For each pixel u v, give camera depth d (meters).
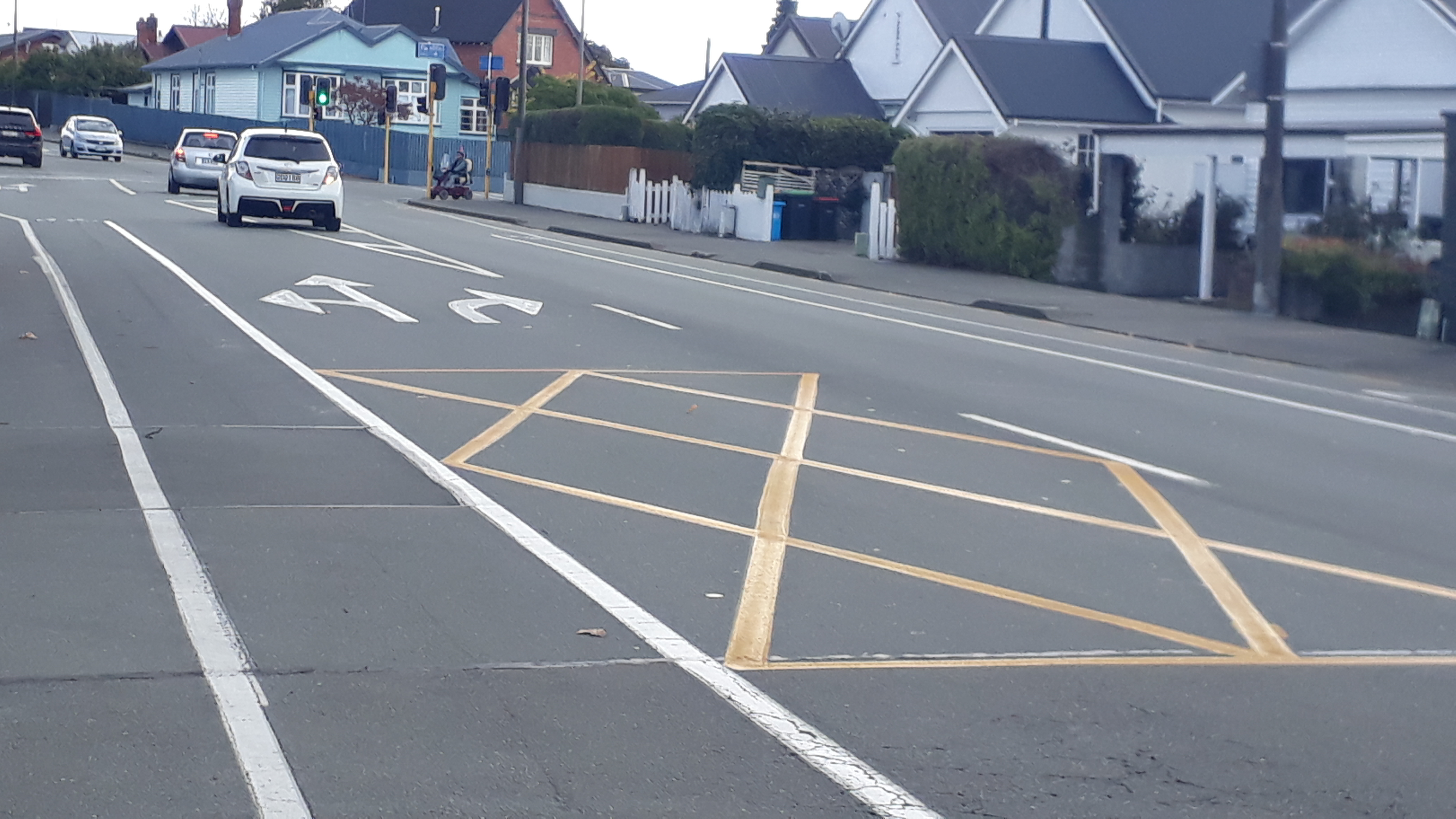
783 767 5.25
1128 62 37.00
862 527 8.70
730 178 36.62
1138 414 13.22
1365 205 23.55
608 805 4.89
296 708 5.64
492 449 10.42
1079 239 26.36
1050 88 36.53
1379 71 28.81
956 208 28.08
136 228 27.59
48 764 5.06
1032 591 7.58
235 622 6.60
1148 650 6.72
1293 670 6.53
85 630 6.42
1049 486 10.05
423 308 18.11
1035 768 5.33
